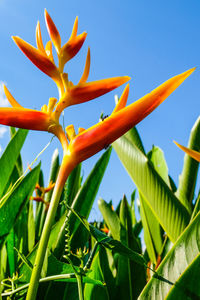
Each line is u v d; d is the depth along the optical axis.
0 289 0.38
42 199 0.75
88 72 0.36
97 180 0.58
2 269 0.51
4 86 0.35
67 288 0.44
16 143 0.56
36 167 0.44
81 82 0.35
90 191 0.57
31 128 0.33
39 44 0.35
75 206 0.55
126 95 0.34
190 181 0.74
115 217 0.61
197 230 0.34
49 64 0.34
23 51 0.33
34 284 0.28
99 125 0.32
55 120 0.33
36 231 0.80
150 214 0.70
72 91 0.34
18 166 0.76
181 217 0.58
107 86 0.34
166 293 0.32
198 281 0.31
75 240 0.50
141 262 0.33
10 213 0.40
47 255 0.41
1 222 0.40
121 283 0.49
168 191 0.60
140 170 0.63
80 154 0.32
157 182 0.61
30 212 0.62
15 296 0.39
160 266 0.34
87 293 0.44
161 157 0.81
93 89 0.34
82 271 0.33
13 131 0.76
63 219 0.51
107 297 0.43
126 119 0.32
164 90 0.32
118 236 0.60
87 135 0.32
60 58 0.34
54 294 0.44
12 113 0.33
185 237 0.34
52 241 0.50
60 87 0.34
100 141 0.32
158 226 0.69
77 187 0.74
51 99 0.34
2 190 0.54
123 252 0.33
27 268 0.43
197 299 0.31
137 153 0.65
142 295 0.33
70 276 0.34
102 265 0.50
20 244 0.58
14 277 0.40
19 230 0.60
